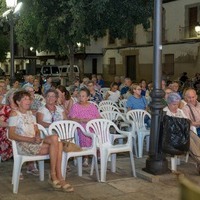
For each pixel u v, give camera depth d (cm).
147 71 3328
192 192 204
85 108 769
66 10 1680
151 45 3250
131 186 621
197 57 2855
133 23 1811
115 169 707
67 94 928
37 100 873
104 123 724
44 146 605
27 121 629
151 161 666
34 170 691
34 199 557
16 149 596
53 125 692
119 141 820
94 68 4075
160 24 662
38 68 3762
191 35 2903
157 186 622
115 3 1720
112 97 1320
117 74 3728
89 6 1661
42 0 1714
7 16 1717
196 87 2361
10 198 560
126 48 3566
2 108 730
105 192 591
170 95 755
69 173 694
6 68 5144
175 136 650
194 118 760
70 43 1872
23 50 4666
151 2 1798
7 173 691
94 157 661
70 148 629
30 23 1894
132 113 912
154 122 667
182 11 2959
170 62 3119
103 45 3900
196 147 687
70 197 567
